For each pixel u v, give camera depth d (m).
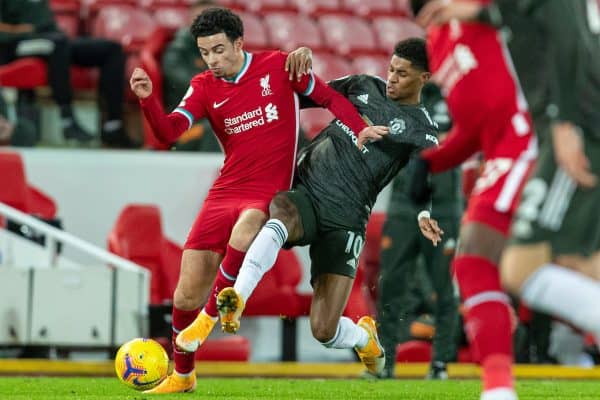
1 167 35.47
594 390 27.00
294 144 21.28
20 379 27.33
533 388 27.50
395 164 21.12
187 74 39.91
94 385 24.94
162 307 31.73
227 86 21.16
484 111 15.65
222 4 52.22
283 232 19.86
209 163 40.62
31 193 37.53
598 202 14.12
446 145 16.66
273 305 35.75
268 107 21.08
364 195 21.02
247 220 20.39
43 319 31.16
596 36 14.36
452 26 15.77
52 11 46.25
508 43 14.98
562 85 14.16
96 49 42.09
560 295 13.45
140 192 40.19
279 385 26.66
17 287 31.03
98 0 49.41
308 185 21.02
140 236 35.66
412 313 36.16
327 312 21.06
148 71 40.56
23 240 35.22
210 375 33.53
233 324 18.53
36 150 39.88
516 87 15.49
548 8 14.20
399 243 32.03
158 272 35.72
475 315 14.84
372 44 52.75
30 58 41.47
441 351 32.03
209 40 20.66
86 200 39.84
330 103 21.05
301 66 20.78
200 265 21.08
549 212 14.19
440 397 23.22
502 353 14.59
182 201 40.38
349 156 20.97
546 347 36.12
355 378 32.00
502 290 15.02
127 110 44.72
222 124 21.31
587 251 14.13
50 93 43.75
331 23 52.84
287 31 51.62
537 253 14.18
